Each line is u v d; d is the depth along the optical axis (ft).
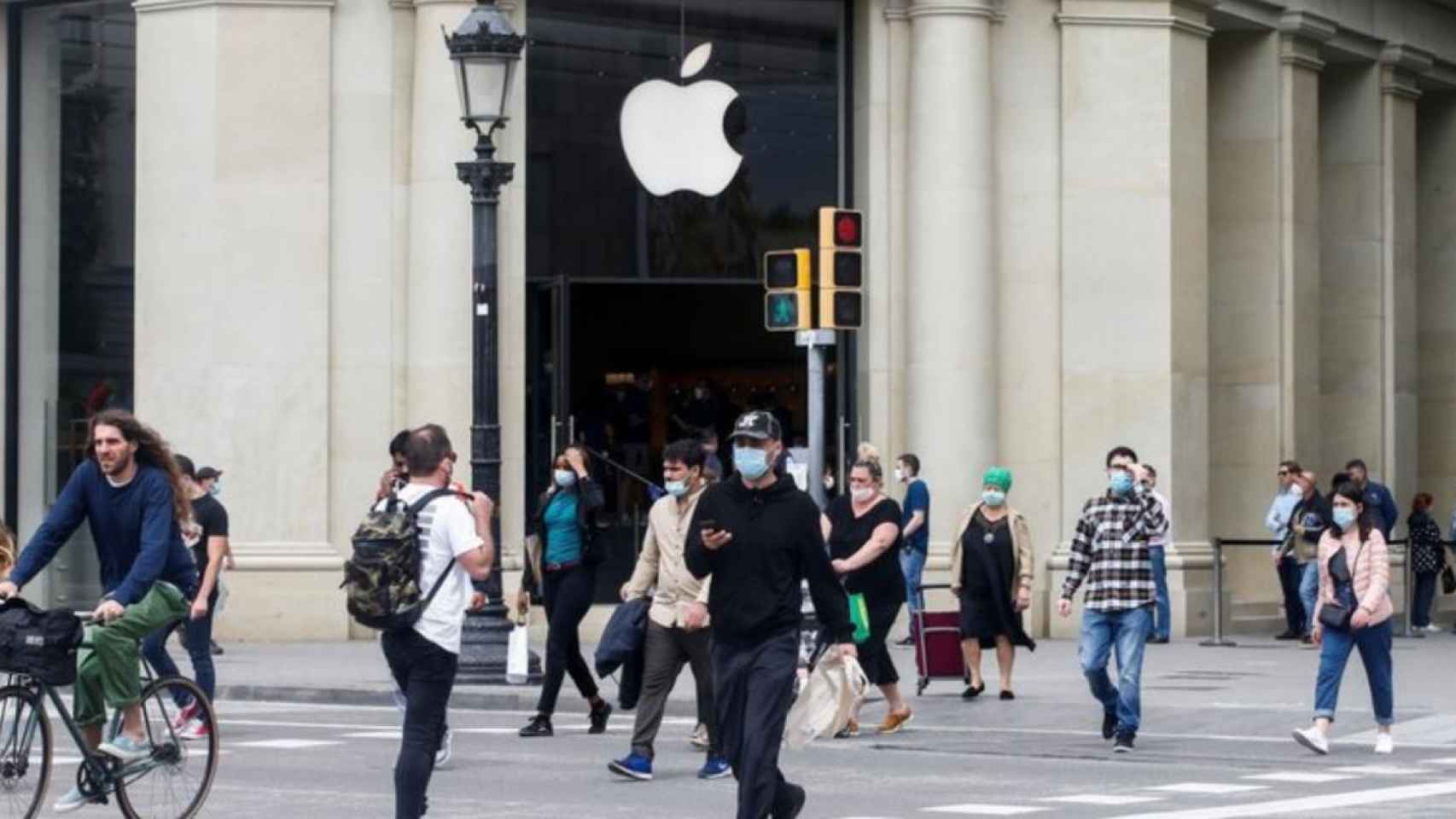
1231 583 111.45
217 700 76.54
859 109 99.81
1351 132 120.37
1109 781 54.19
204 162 93.86
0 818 42.50
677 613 53.72
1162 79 101.30
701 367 98.89
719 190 99.09
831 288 72.33
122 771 44.27
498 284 92.63
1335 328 120.88
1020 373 100.07
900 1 99.09
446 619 40.91
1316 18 112.37
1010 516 73.36
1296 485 102.68
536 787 52.54
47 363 101.09
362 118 94.12
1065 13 100.58
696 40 98.99
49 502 101.14
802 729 41.75
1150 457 101.04
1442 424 129.80
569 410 96.78
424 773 40.88
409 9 94.48
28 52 101.96
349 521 94.07
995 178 99.45
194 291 94.12
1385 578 60.80
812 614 64.54
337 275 94.07
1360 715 69.72
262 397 93.66
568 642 64.13
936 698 74.23
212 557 61.31
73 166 100.63
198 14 94.07
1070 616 99.45
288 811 47.57
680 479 54.49
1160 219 101.14
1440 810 48.37
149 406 95.30
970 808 48.78
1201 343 103.14
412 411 93.76
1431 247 130.52
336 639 93.35
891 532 64.34
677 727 67.51
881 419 98.48
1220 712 70.59
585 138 97.40
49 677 42.65
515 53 78.95
